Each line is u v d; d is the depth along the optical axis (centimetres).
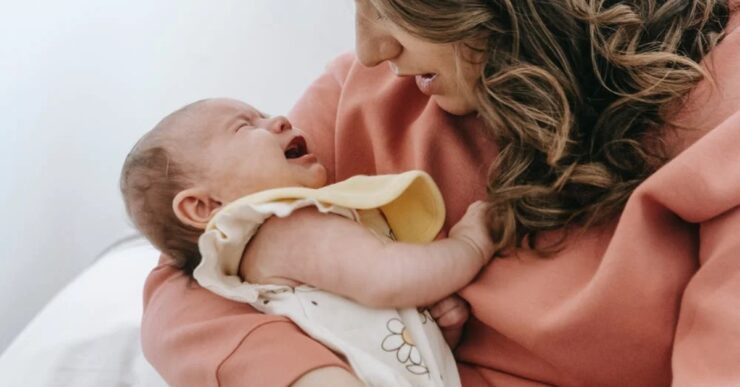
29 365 99
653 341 63
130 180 81
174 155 79
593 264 68
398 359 70
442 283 71
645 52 68
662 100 67
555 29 68
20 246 153
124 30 156
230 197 78
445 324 75
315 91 97
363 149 90
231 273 77
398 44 72
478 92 72
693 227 64
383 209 81
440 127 82
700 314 58
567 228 70
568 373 70
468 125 82
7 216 151
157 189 79
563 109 68
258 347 67
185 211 77
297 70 166
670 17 70
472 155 82
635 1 71
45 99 152
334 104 95
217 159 78
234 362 67
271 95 167
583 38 69
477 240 73
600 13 69
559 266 69
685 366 58
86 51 154
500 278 72
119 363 99
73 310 110
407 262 70
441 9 66
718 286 58
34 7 146
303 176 81
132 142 160
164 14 158
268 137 80
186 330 72
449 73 74
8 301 152
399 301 70
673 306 62
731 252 58
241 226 72
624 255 62
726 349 55
